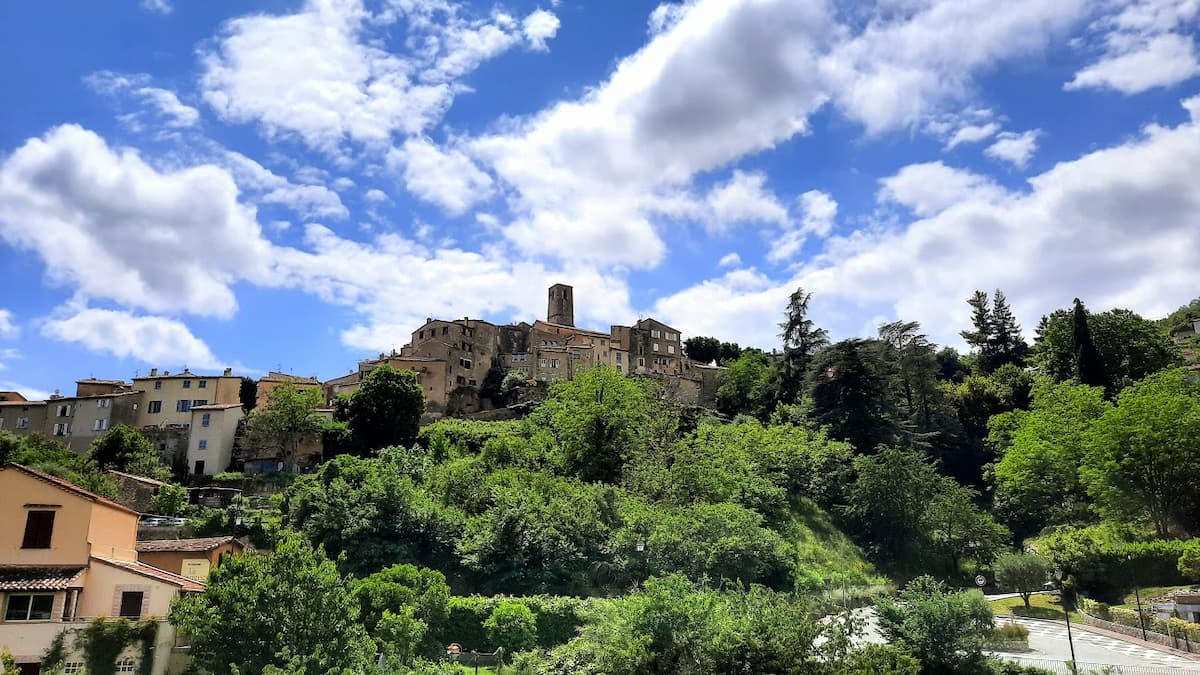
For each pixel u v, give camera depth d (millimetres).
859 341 90625
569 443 80312
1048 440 76188
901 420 91250
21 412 87688
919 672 33000
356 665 30578
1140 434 64000
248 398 97188
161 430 84750
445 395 114312
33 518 34156
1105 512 66875
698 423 94812
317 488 56844
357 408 88000
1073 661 34906
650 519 57312
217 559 43438
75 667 30859
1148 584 54562
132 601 34156
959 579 68438
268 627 29703
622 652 32406
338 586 32375
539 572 50094
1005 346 122500
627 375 127938
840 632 34094
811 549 67688
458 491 61656
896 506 71500
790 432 84750
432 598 41406
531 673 35531
